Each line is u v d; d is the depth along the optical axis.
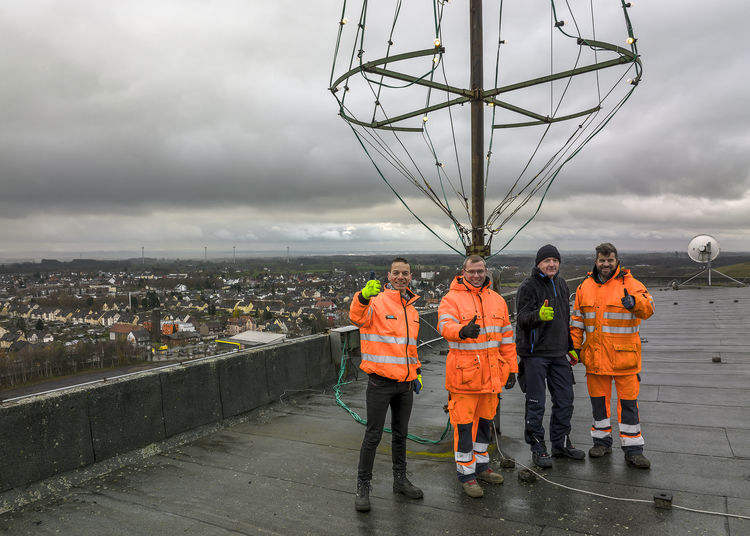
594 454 3.54
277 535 2.61
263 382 5.08
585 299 3.53
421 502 2.98
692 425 4.19
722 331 9.02
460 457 3.08
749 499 2.83
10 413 2.99
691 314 11.55
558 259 3.39
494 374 3.10
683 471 3.26
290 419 4.79
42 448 3.15
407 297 3.09
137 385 3.79
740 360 6.62
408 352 2.99
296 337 5.95
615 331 3.40
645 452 3.64
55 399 3.24
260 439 4.21
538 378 3.41
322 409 5.10
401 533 2.61
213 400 4.46
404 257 3.10
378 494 3.12
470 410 3.11
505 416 4.79
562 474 3.29
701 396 5.05
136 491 3.19
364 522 2.74
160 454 3.86
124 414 3.68
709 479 3.12
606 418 3.57
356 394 5.69
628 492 2.99
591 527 2.60
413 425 4.60
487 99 4.04
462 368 3.06
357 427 4.52
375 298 3.11
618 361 3.38
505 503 2.92
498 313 3.17
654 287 19.19
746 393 5.07
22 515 2.86
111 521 2.79
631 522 2.63
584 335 3.59
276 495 3.12
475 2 3.88
